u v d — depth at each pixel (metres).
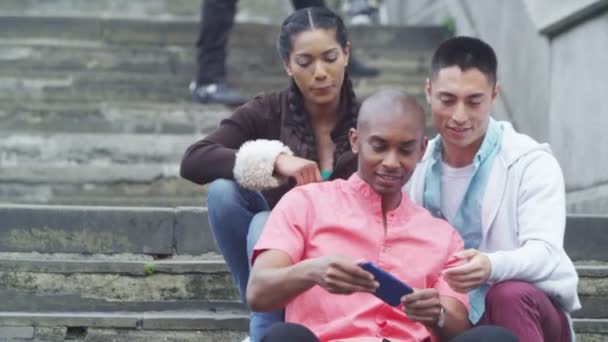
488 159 4.72
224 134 5.25
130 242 6.19
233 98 9.02
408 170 4.41
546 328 4.49
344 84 5.18
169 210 6.22
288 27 5.10
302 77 5.07
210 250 6.24
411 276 4.38
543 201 4.60
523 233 4.59
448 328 4.31
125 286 5.94
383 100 4.41
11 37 9.88
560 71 7.70
